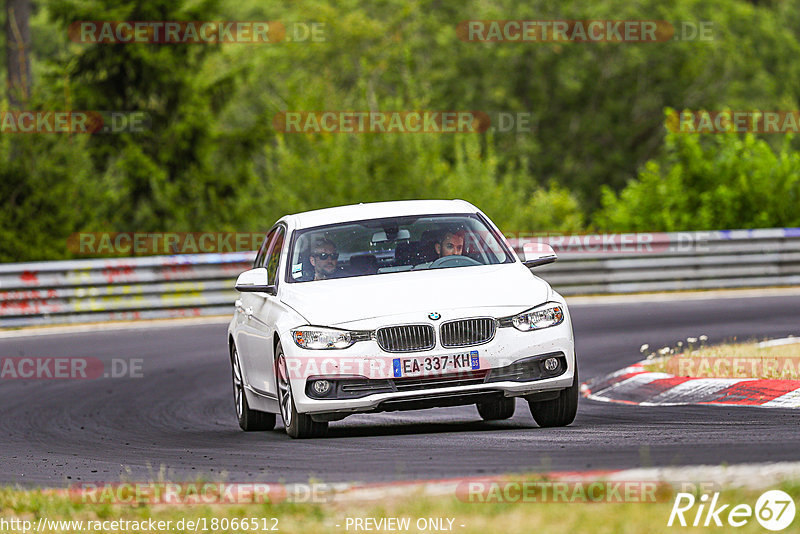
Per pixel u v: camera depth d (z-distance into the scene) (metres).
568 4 176.38
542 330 27.45
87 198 93.25
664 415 29.61
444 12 190.12
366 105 114.62
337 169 100.06
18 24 105.38
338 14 186.00
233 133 124.75
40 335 62.47
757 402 30.61
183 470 24.55
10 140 90.06
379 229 31.03
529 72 180.12
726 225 88.31
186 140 120.75
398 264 29.80
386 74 182.38
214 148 122.12
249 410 33.22
